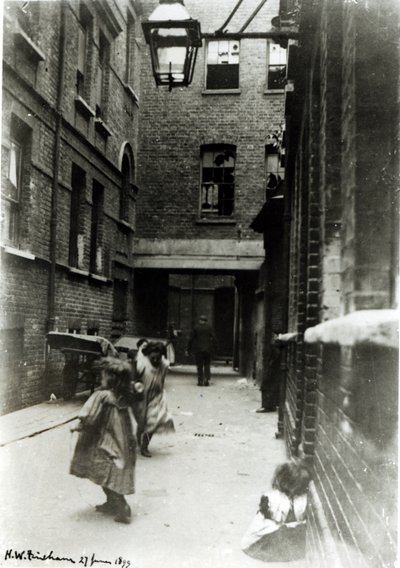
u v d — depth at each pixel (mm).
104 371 5113
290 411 7406
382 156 2467
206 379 17141
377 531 2014
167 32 6930
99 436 4977
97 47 14914
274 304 14773
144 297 20359
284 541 4066
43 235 11547
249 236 19641
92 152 14547
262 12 20062
